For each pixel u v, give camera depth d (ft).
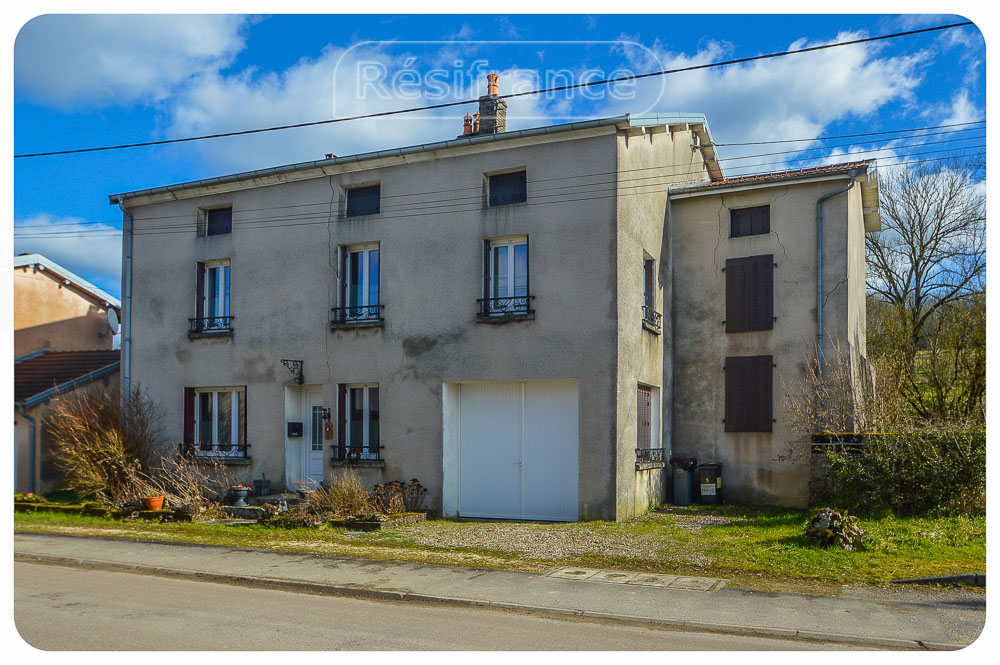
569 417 47.16
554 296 46.88
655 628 25.88
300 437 54.75
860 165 51.85
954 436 40.70
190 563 36.11
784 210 53.67
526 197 48.29
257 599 29.78
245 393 56.24
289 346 54.34
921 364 67.41
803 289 52.65
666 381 54.49
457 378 48.88
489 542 40.11
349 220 53.06
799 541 37.50
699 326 55.52
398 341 50.85
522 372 47.29
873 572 32.53
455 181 50.06
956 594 29.37
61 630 24.41
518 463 48.34
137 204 60.95
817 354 51.70
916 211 80.64
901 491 41.27
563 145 47.29
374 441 52.01
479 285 48.83
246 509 49.52
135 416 57.36
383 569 34.40
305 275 54.24
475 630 25.12
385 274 51.65
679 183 59.06
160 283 59.77
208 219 59.41
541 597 29.40
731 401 53.98
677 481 52.85
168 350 58.90
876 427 47.39
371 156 51.62
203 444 57.06
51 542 41.86
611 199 45.93
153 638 23.48
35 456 60.39
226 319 57.11
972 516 39.63
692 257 56.18
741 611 27.25
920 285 80.79
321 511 47.11
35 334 77.30
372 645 23.02
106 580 33.55
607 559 35.96
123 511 49.88
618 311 45.47
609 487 44.88
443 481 48.70
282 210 55.52
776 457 52.39
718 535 40.60
